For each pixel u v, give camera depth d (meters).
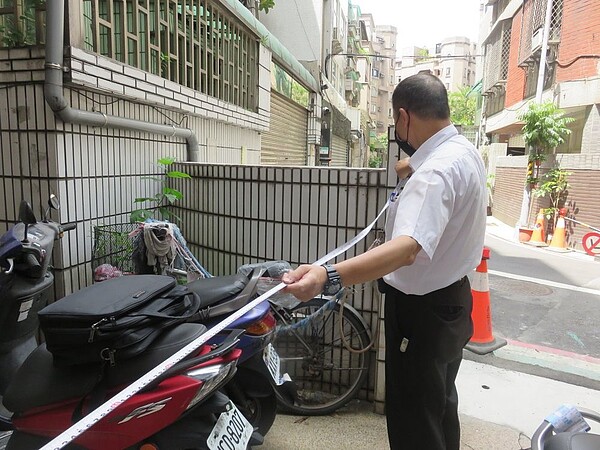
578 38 10.97
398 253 1.53
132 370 1.66
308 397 2.99
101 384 1.68
